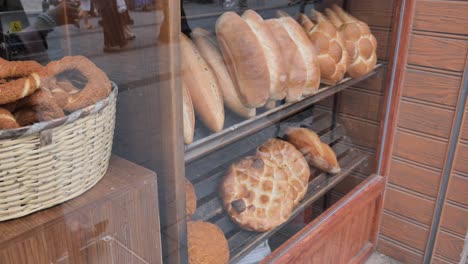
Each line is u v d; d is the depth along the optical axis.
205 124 1.06
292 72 1.27
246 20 1.19
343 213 1.56
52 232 0.65
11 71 0.66
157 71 0.80
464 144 1.57
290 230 1.40
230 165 1.29
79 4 0.83
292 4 1.39
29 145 0.59
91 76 0.73
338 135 1.71
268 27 1.23
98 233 0.72
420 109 1.64
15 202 0.62
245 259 1.24
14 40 0.84
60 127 0.61
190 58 0.99
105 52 0.84
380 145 1.76
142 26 0.79
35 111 0.63
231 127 1.14
